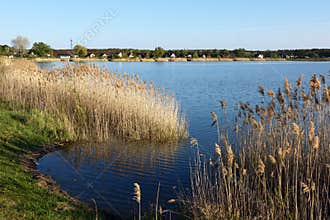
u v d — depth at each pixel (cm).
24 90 1995
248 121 1111
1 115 1581
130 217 815
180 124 1734
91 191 965
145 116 1576
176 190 982
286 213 716
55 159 1233
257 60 14388
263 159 1013
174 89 3750
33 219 695
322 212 770
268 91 1002
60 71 1923
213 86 4109
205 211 770
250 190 816
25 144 1316
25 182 923
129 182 1044
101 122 1611
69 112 1680
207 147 1438
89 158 1265
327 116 991
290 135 952
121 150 1376
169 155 1325
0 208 711
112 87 1703
